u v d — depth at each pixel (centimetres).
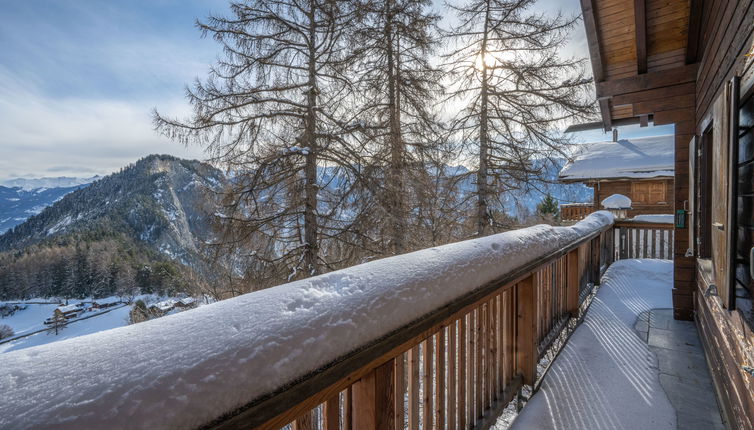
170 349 59
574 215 1273
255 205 629
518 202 890
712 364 236
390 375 109
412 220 774
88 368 52
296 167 647
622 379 240
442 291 120
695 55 332
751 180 158
